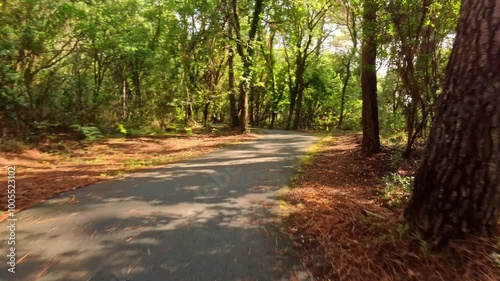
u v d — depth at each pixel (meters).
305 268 3.03
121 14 13.66
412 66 7.19
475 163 2.79
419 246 3.04
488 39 2.69
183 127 16.78
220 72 20.23
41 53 10.39
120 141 11.59
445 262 2.79
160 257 3.17
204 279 2.82
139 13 15.33
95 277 2.81
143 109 16.31
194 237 3.63
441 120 3.00
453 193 2.90
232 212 4.45
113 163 7.97
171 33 15.93
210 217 4.25
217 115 24.70
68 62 12.73
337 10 21.02
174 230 3.81
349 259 3.14
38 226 3.84
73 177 6.28
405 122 9.31
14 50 9.20
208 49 16.50
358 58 25.28
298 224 4.04
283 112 28.34
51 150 9.09
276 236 3.70
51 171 6.82
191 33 15.84
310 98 27.95
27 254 3.16
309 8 21.02
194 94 17.41
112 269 2.94
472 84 2.77
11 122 9.51
